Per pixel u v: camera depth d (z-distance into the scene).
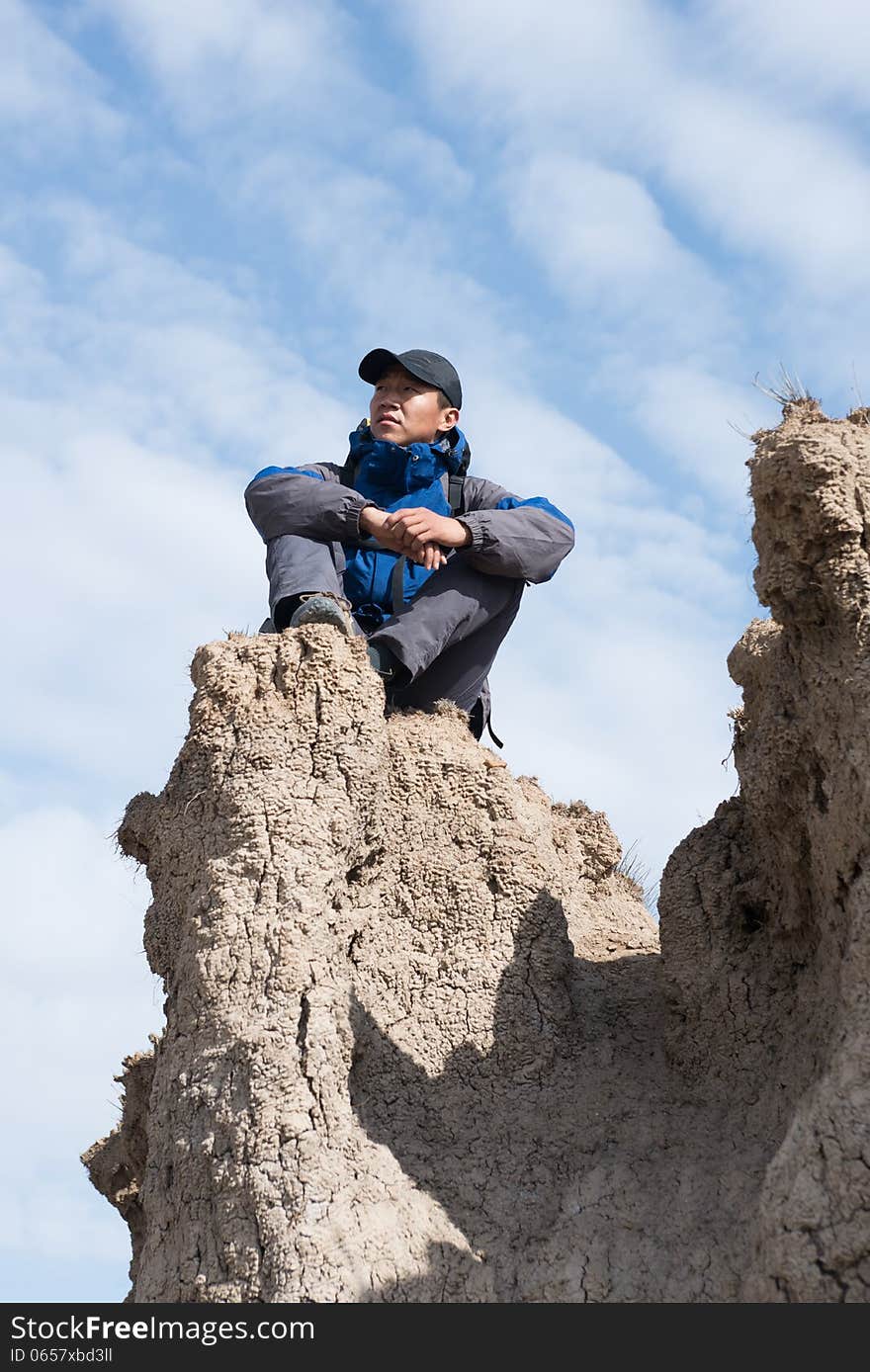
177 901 5.37
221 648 5.55
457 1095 5.28
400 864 5.71
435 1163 5.06
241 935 5.02
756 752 5.13
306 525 6.21
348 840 5.30
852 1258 3.99
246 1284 4.58
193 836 5.35
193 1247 4.71
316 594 5.85
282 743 5.34
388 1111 5.20
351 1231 4.64
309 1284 4.53
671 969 5.42
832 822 4.78
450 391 6.89
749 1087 5.19
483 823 5.81
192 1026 4.99
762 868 5.41
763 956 5.37
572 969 5.80
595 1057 5.47
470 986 5.50
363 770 5.39
